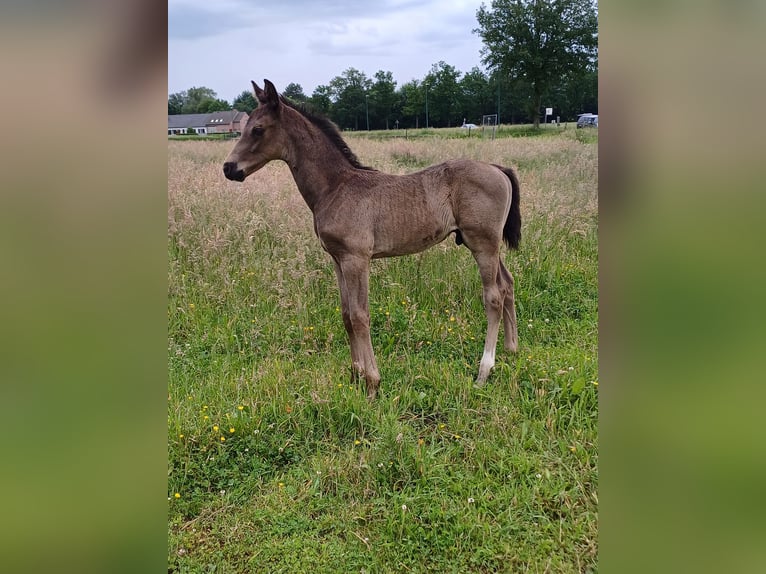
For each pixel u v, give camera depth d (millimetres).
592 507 2408
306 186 3486
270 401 3295
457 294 4652
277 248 5145
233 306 4523
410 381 3543
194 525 2506
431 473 2701
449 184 3535
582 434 2904
